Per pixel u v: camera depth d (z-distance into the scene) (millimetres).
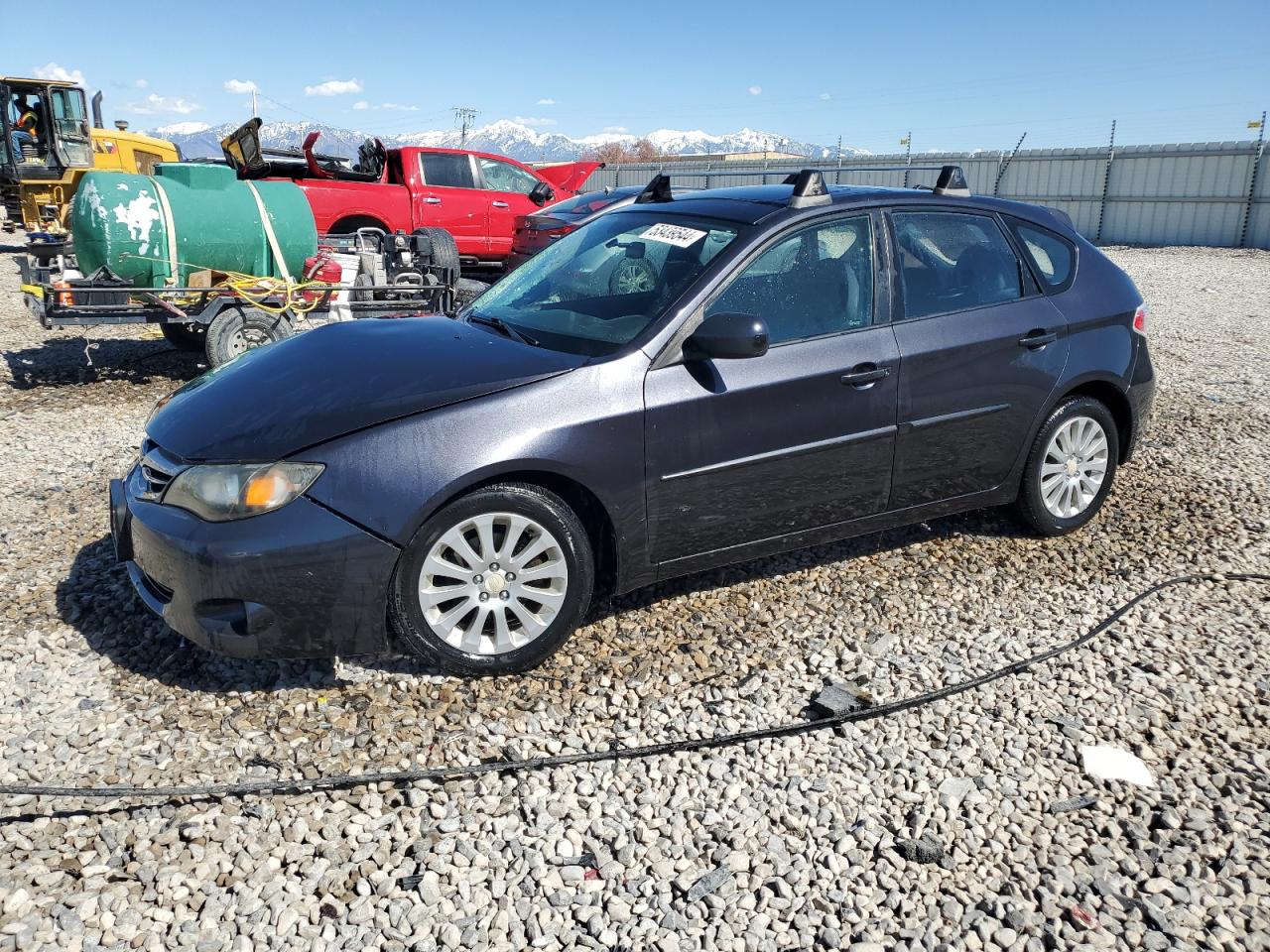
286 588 3189
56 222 18938
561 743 3211
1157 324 11875
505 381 3486
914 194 4434
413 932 2445
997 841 2803
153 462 3457
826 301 4059
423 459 3273
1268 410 7688
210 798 2885
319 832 2787
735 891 2605
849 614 4145
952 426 4332
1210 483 5844
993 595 4340
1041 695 3547
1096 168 27203
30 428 6844
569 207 12242
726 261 3863
